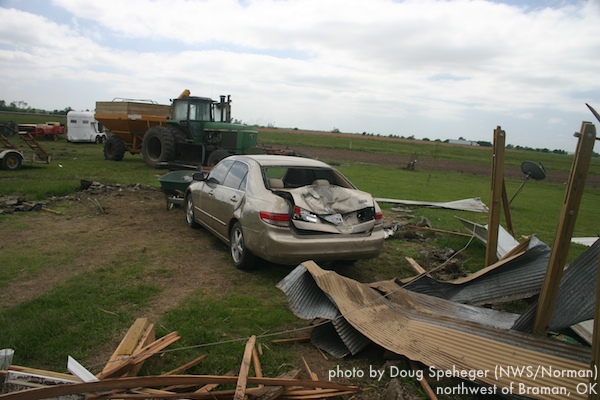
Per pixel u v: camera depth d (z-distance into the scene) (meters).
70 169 16.14
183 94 18.06
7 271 5.13
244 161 6.21
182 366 3.13
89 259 5.73
